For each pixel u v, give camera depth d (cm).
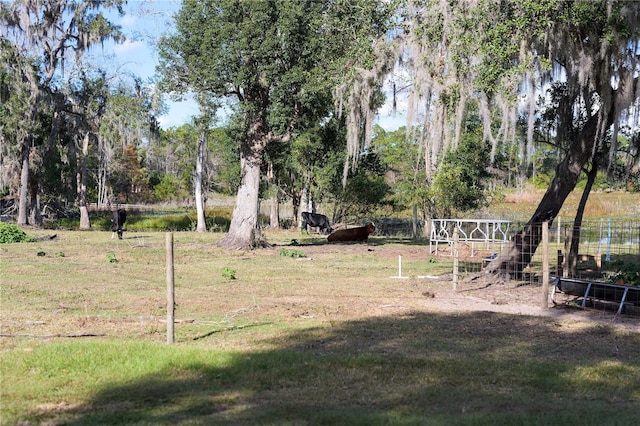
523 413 583
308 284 1562
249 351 827
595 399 640
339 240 3130
